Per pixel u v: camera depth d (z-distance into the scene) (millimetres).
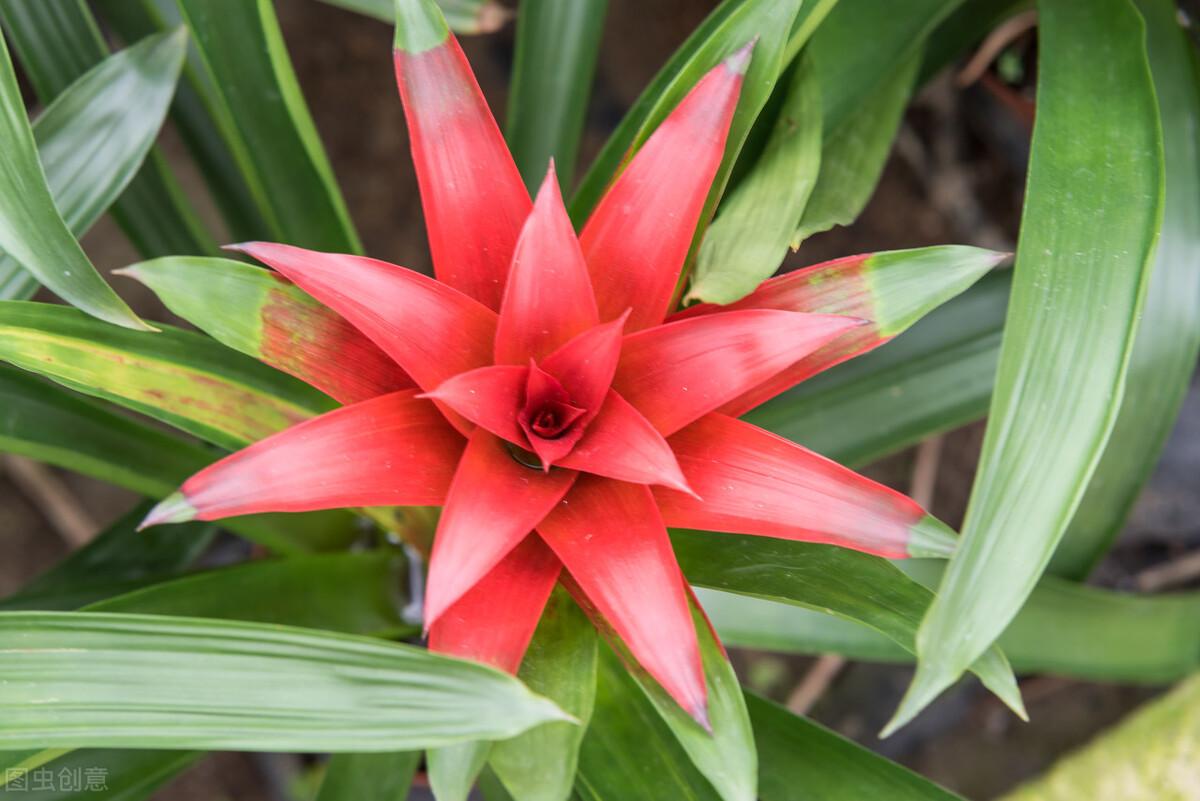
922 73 651
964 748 808
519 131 607
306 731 424
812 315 437
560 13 589
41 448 512
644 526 445
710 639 455
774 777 535
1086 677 608
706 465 456
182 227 636
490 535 432
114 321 457
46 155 538
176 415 484
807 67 542
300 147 557
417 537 551
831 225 545
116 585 571
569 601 480
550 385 443
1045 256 467
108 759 543
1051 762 788
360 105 916
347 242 571
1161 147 486
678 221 456
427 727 422
